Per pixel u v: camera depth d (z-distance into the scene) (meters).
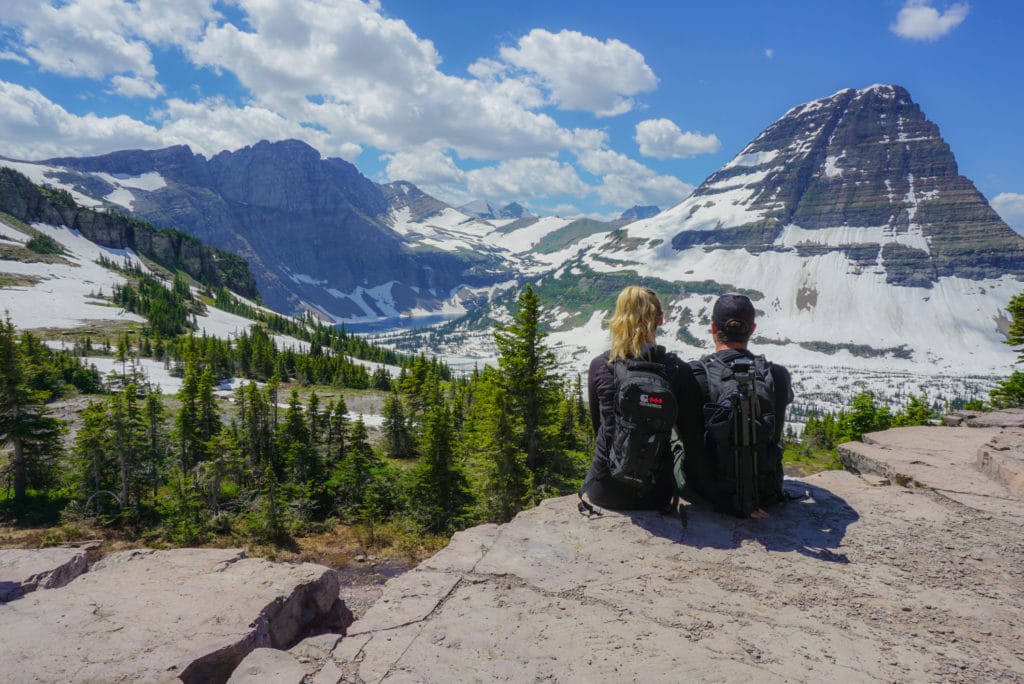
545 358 28.53
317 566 5.42
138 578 4.99
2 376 41.28
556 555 3.85
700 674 2.59
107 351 131.25
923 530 4.17
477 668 2.68
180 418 56.91
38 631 3.91
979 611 3.15
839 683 2.50
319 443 55.50
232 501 47.16
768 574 3.56
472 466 39.00
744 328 4.29
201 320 198.38
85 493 44.47
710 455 4.28
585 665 2.69
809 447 96.75
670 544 3.96
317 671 2.79
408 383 70.00
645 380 3.91
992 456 5.34
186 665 3.49
